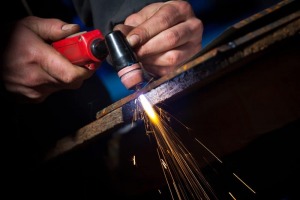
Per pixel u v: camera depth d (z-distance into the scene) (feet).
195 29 5.17
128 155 5.89
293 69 3.81
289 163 5.31
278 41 3.06
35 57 4.79
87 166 6.88
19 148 5.94
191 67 3.23
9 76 5.16
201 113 4.73
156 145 5.45
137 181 5.92
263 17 3.04
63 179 6.48
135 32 4.63
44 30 4.88
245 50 3.12
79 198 6.55
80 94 7.68
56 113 7.38
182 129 5.00
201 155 5.17
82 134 4.34
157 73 5.14
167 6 5.10
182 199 5.87
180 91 3.46
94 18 6.63
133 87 4.08
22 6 6.97
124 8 6.02
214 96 4.51
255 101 4.20
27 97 5.36
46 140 7.05
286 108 4.08
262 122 4.30
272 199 5.53
